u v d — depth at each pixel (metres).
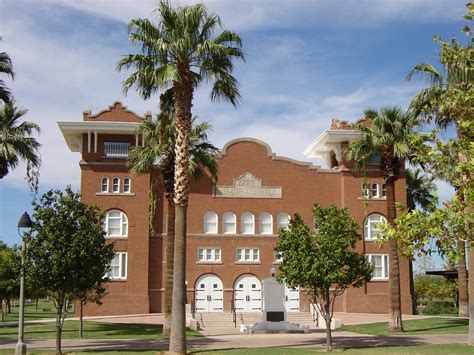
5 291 52.59
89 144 47.72
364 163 37.34
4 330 37.97
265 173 50.06
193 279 48.00
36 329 37.53
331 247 25.08
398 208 13.30
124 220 47.56
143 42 25.80
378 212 49.62
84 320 42.12
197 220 48.81
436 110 15.21
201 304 47.78
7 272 51.69
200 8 24.83
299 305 48.16
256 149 50.28
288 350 25.52
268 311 37.25
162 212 48.53
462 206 12.27
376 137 35.22
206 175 49.47
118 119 47.81
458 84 15.49
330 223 25.64
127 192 47.75
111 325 38.41
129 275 46.81
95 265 22.81
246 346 28.03
